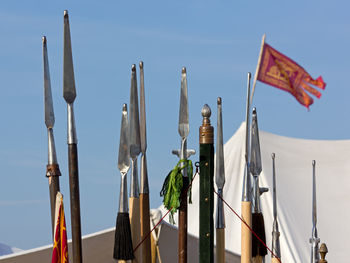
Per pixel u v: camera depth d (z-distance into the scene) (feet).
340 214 49.85
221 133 30.73
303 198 50.90
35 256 30.94
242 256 30.58
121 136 29.14
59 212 26.76
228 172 50.24
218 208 30.71
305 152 57.72
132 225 29.45
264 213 47.55
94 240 32.99
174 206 28.89
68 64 27.55
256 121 32.86
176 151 29.63
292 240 45.70
